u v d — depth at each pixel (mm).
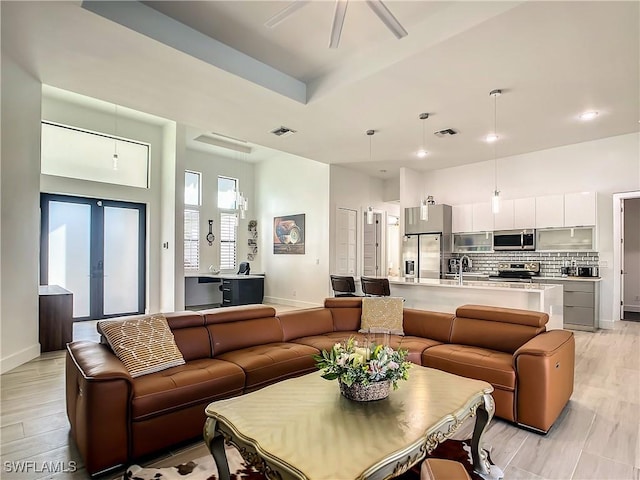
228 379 2537
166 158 6922
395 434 1628
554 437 2451
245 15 2939
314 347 3293
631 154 5426
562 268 6121
